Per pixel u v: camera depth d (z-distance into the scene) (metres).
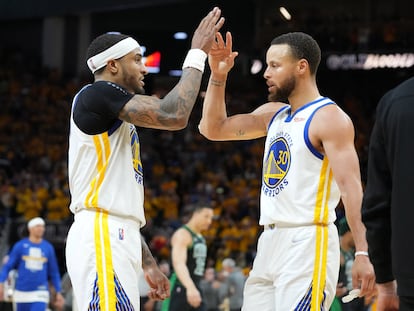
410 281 4.57
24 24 42.22
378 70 37.06
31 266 15.58
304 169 6.34
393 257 4.67
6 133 37.62
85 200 6.23
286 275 6.28
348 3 39.12
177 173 35.03
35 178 32.69
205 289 18.34
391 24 37.94
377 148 4.82
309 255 6.24
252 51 37.97
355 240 6.09
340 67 35.56
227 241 26.88
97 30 41.53
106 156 6.23
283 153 6.46
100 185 6.21
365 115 37.47
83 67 41.47
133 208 6.28
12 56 41.81
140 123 6.09
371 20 38.53
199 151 37.09
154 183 33.88
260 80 38.31
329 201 6.34
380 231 4.75
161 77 41.22
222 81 7.12
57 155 36.28
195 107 39.59
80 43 41.56
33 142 36.97
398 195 4.65
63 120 39.00
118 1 37.16
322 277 6.23
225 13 40.66
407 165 4.63
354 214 6.10
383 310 4.83
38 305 15.55
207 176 34.03
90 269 6.07
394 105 4.73
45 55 41.75
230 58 7.05
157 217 30.55
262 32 40.03
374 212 4.77
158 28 41.28
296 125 6.43
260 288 6.60
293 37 6.60
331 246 6.32
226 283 18.39
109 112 6.12
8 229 27.39
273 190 6.48
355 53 35.19
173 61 41.25
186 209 29.22
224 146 37.38
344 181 6.16
